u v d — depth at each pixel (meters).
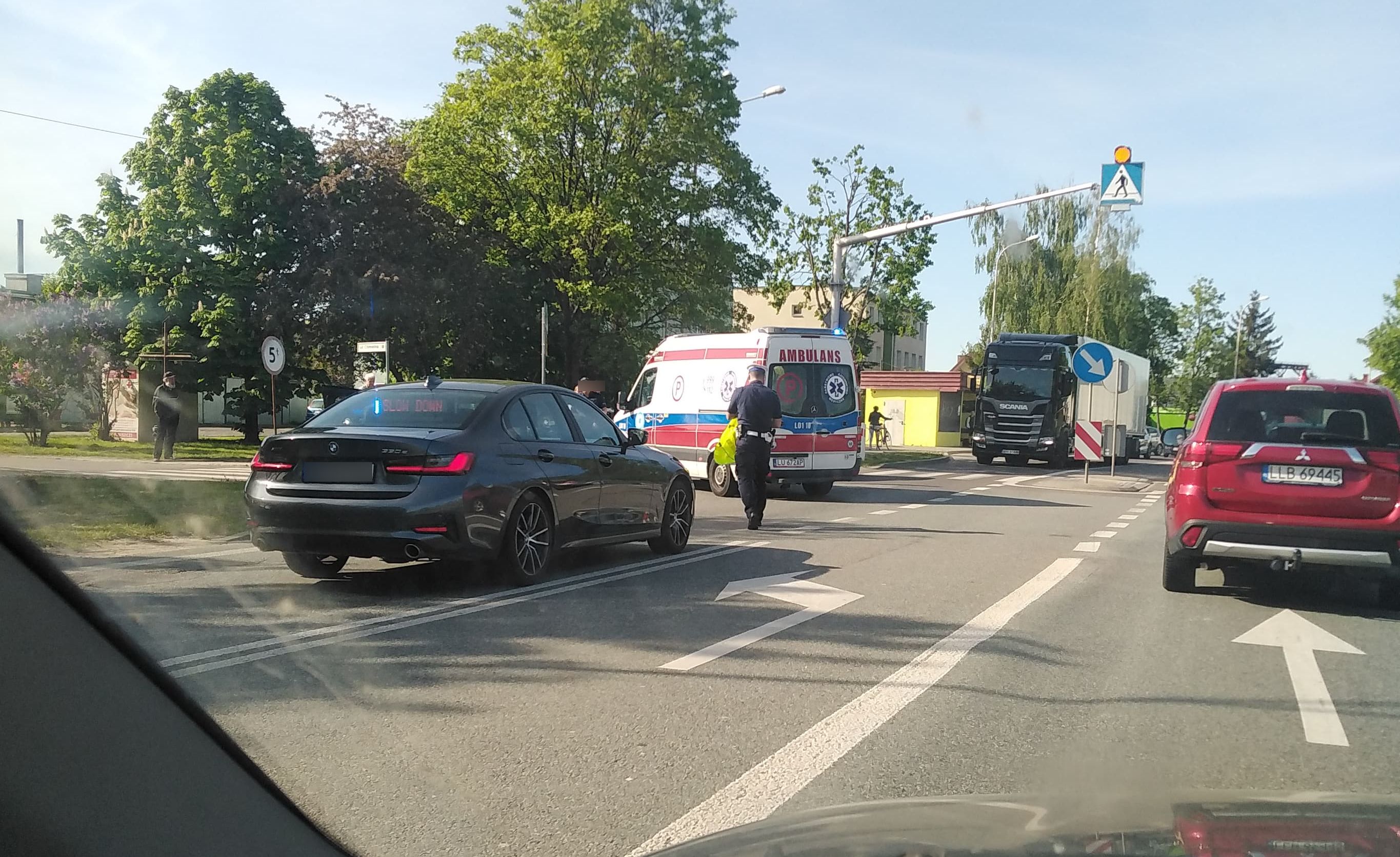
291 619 7.14
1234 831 2.13
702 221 35.88
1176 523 8.91
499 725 5.03
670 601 8.16
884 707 5.45
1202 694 5.84
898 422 55.59
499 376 38.09
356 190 33.53
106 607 6.77
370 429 8.28
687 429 18.84
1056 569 10.32
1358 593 9.52
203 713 4.51
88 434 25.16
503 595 8.20
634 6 34.78
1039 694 5.77
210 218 31.83
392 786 4.21
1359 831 2.13
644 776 4.39
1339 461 8.40
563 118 33.44
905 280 32.66
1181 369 70.19
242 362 32.19
